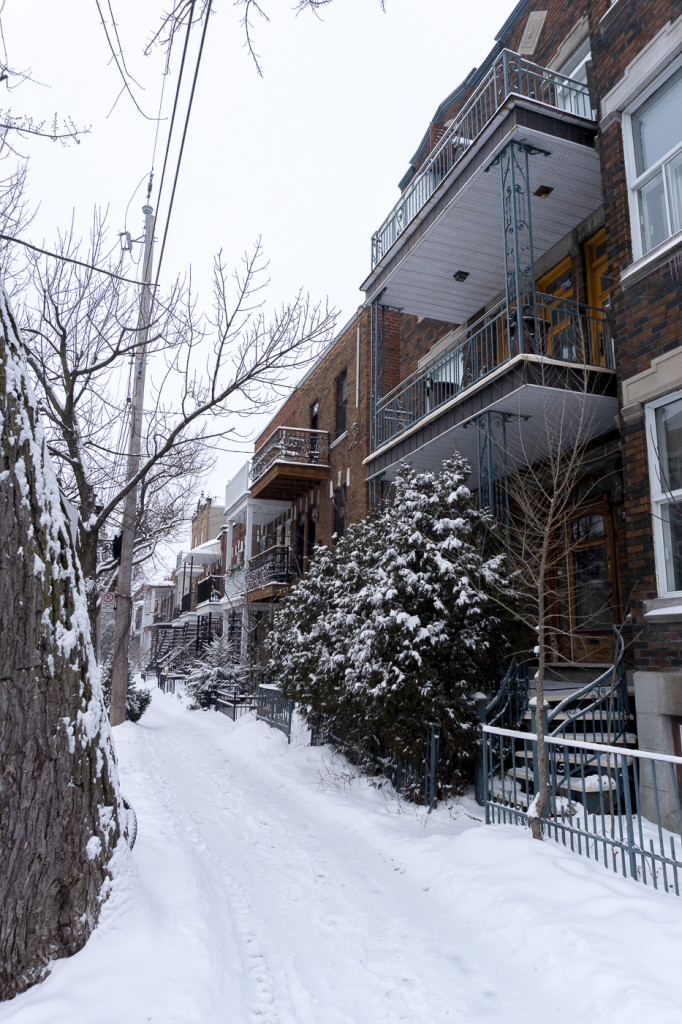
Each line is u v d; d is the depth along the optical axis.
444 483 8.38
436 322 14.70
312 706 11.05
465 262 11.46
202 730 16.75
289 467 19.11
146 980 3.33
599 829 6.29
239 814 7.81
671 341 7.14
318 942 4.46
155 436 9.34
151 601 64.38
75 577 3.94
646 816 6.71
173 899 4.37
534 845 5.52
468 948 4.35
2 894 3.29
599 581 9.66
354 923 4.77
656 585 7.09
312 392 21.27
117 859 3.79
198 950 3.75
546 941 4.14
